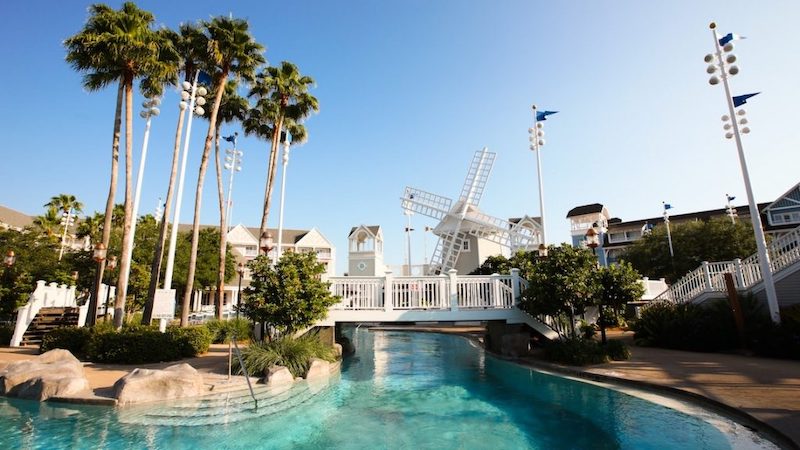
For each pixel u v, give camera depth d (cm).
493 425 823
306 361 1242
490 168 4438
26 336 1861
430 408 953
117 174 1952
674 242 3938
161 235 2077
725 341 1491
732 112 1611
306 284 1323
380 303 1592
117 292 1695
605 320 1454
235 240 6347
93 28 1784
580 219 5822
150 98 1856
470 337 2725
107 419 807
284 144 2531
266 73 2681
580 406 925
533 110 2259
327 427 814
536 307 1445
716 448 628
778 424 654
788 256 1675
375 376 1355
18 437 709
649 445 667
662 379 1019
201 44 2095
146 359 1357
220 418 833
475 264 4159
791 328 1318
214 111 2202
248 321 2114
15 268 2573
